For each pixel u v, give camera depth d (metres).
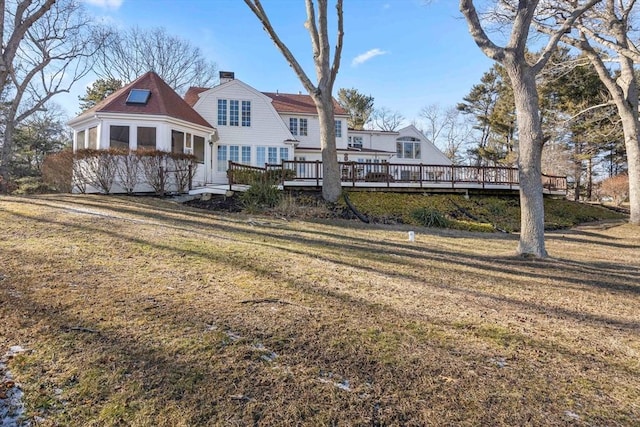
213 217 8.94
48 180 12.83
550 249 9.00
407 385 2.30
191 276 4.12
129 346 2.50
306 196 13.94
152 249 5.06
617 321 3.76
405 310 3.62
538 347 2.98
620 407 2.20
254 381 2.23
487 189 17.23
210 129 17.09
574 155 26.22
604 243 10.77
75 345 2.47
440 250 7.46
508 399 2.21
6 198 8.44
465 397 2.21
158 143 14.41
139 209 8.55
